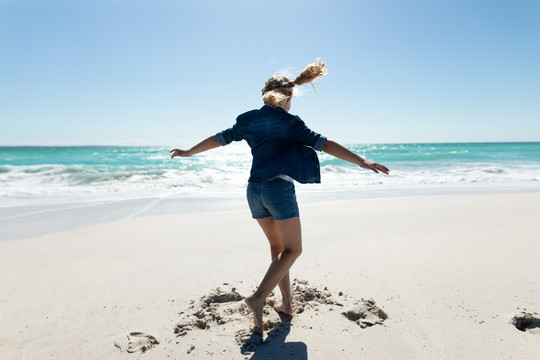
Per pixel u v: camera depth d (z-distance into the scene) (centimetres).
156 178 1308
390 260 360
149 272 341
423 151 3944
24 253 407
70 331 231
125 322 242
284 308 244
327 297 271
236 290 289
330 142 197
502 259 353
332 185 1059
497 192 908
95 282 317
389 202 736
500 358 192
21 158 3006
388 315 241
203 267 353
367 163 185
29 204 748
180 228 524
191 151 235
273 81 219
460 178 1227
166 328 232
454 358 193
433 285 291
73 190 968
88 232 505
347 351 200
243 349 204
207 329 228
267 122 209
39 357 202
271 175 204
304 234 474
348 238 451
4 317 252
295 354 197
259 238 463
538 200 746
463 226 509
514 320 230
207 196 859
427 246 408
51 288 304
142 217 610
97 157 3178
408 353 198
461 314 241
